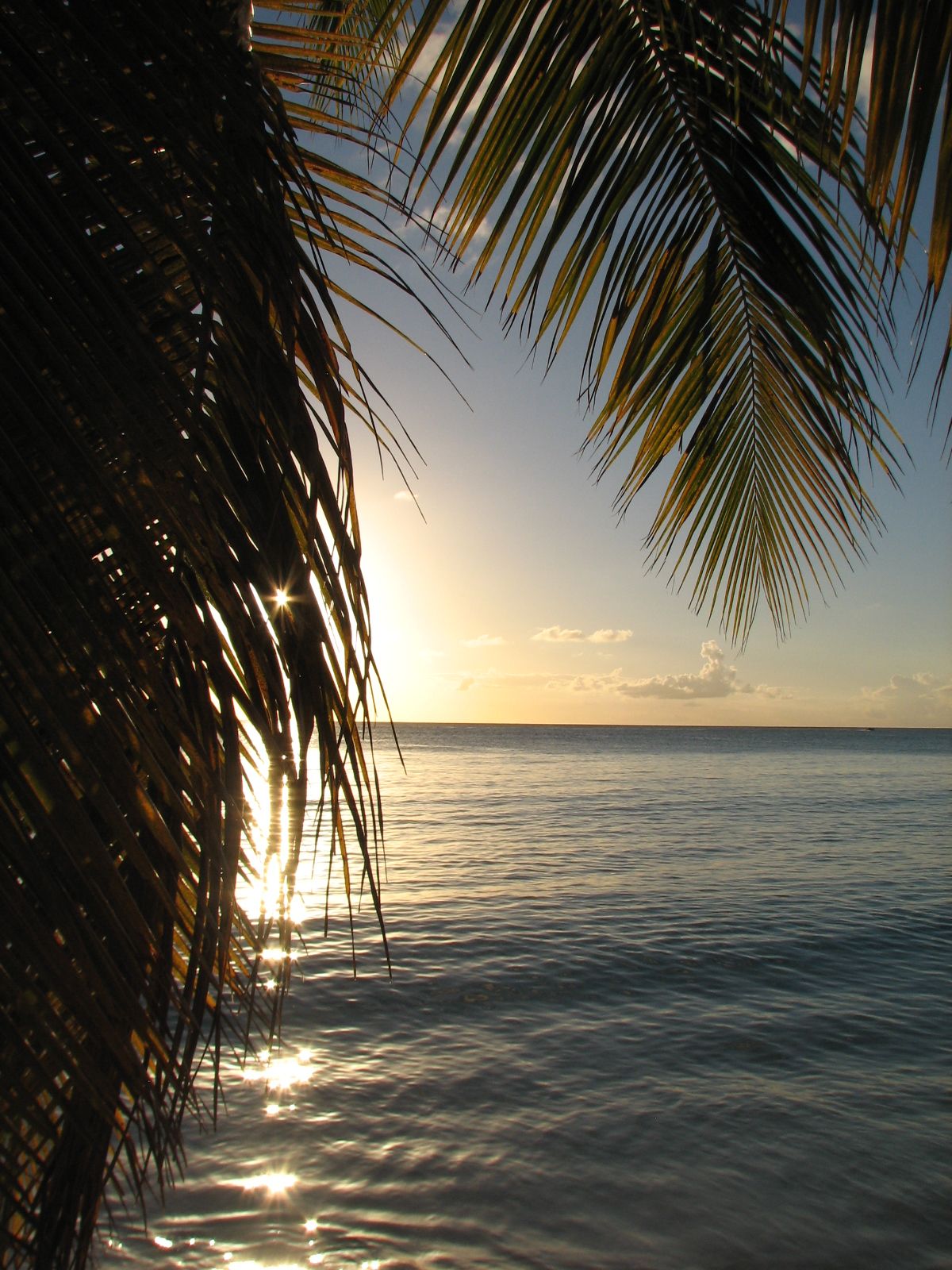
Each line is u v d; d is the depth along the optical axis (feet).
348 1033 27.84
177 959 3.18
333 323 3.42
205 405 2.98
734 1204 18.47
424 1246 16.81
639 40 6.59
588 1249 16.92
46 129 2.65
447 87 6.18
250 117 3.06
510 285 7.03
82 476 2.52
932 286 4.79
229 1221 17.30
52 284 2.59
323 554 2.82
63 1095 2.59
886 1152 20.65
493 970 34.83
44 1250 2.68
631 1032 28.37
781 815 98.27
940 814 100.78
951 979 34.47
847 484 8.15
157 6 3.00
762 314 8.09
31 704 2.40
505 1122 21.90
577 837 77.82
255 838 3.17
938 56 4.38
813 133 6.10
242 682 2.81
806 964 36.24
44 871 2.40
